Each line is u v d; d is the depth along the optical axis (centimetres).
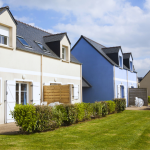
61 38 1599
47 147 600
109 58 2297
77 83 1809
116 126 983
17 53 1190
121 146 632
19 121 771
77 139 707
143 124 1051
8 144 616
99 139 715
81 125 994
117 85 2208
